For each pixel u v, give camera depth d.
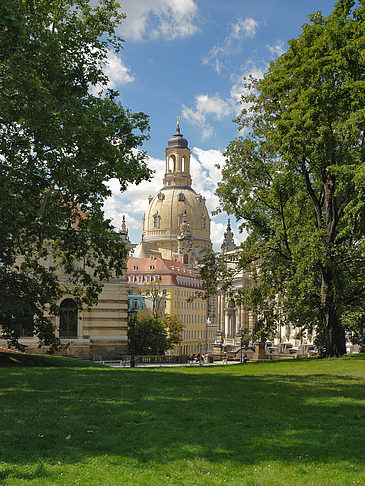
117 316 60.94
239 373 30.81
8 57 23.02
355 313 38.53
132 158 29.14
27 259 32.28
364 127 31.05
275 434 13.96
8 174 23.45
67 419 15.59
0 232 26.55
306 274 35.81
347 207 30.27
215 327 178.62
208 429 14.52
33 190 26.66
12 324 30.41
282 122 34.16
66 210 28.44
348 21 33.66
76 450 12.38
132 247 66.62
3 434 13.59
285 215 41.56
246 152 42.66
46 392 20.95
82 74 27.02
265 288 40.91
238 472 10.95
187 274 165.88
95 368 33.62
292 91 35.25
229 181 42.81
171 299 146.75
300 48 35.69
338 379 26.23
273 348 93.38
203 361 77.81
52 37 25.53
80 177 25.31
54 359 38.50
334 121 35.44
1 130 25.34
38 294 32.25
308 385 23.66
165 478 10.52
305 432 14.17
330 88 32.56
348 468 11.16
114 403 18.33
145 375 28.58
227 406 17.94
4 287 30.53
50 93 25.22
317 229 36.94
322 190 40.88
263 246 41.09
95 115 26.86
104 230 30.08
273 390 21.95
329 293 37.47
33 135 24.41
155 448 12.57
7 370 29.00
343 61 32.19
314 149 33.38
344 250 38.53
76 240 30.45
